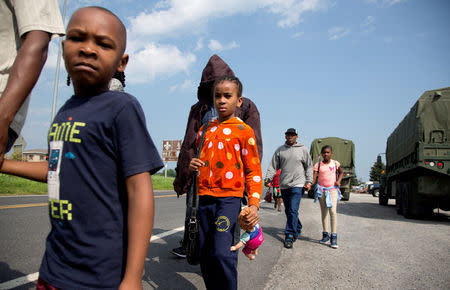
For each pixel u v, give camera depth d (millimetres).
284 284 3469
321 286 3428
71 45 1252
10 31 1559
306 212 10477
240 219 2395
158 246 4867
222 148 2547
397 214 11109
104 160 1231
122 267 1238
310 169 5734
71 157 1235
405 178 11609
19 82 1300
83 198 1211
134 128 1255
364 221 8688
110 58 1275
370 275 3842
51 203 1270
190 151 3648
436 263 4426
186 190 3750
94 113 1255
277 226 7672
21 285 2984
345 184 19203
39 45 1396
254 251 2586
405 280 3682
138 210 1204
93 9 1276
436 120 9203
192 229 2510
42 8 1439
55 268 1205
